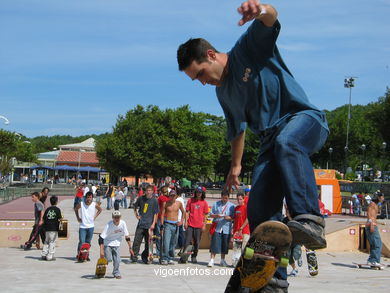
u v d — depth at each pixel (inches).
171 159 2346.2
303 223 81.0
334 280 404.8
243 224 457.7
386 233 620.7
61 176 3850.9
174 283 368.2
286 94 93.0
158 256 515.8
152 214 480.1
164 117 2375.7
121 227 391.9
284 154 85.7
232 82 97.8
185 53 98.7
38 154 4133.9
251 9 81.5
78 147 4077.3
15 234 598.5
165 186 521.3
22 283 355.3
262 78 93.4
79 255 475.5
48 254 485.4
